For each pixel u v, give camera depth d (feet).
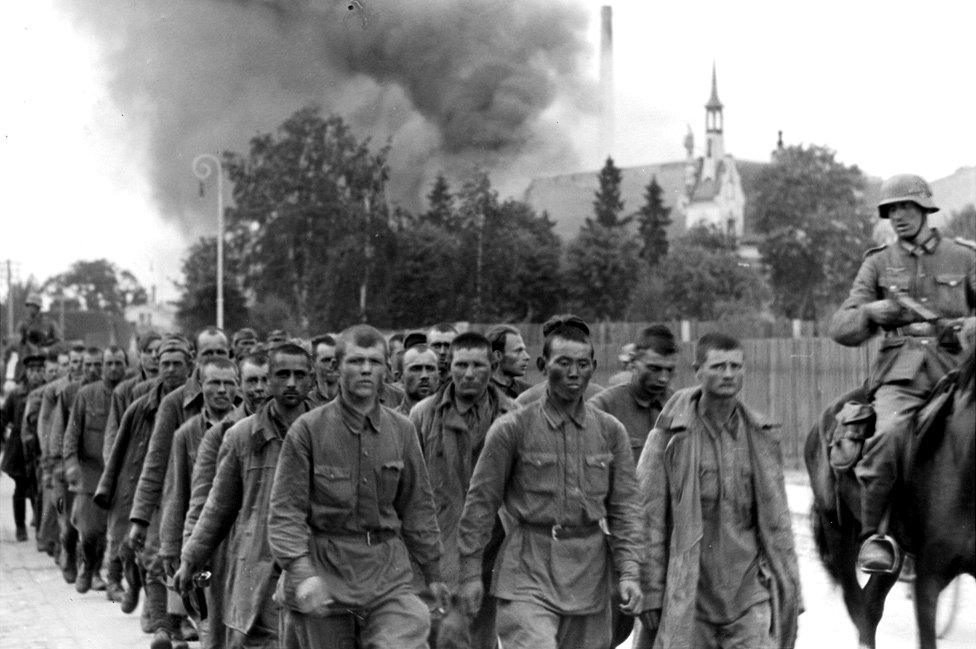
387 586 20.94
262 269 172.76
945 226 116.26
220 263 150.71
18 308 233.76
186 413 31.86
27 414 56.85
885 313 28.63
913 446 26.86
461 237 160.04
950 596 40.34
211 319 181.16
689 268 195.62
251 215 169.89
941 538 26.25
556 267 163.73
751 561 21.89
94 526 43.19
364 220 162.61
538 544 22.00
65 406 48.08
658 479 22.12
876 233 88.79
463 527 22.21
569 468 21.98
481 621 25.88
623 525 22.11
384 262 163.12
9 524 66.39
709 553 21.76
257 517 24.44
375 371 20.86
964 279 28.63
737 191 374.43
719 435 21.95
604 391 27.27
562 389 22.06
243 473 24.64
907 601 40.09
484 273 160.15
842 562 29.91
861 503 28.27
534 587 21.79
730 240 279.49
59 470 47.44
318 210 165.07
